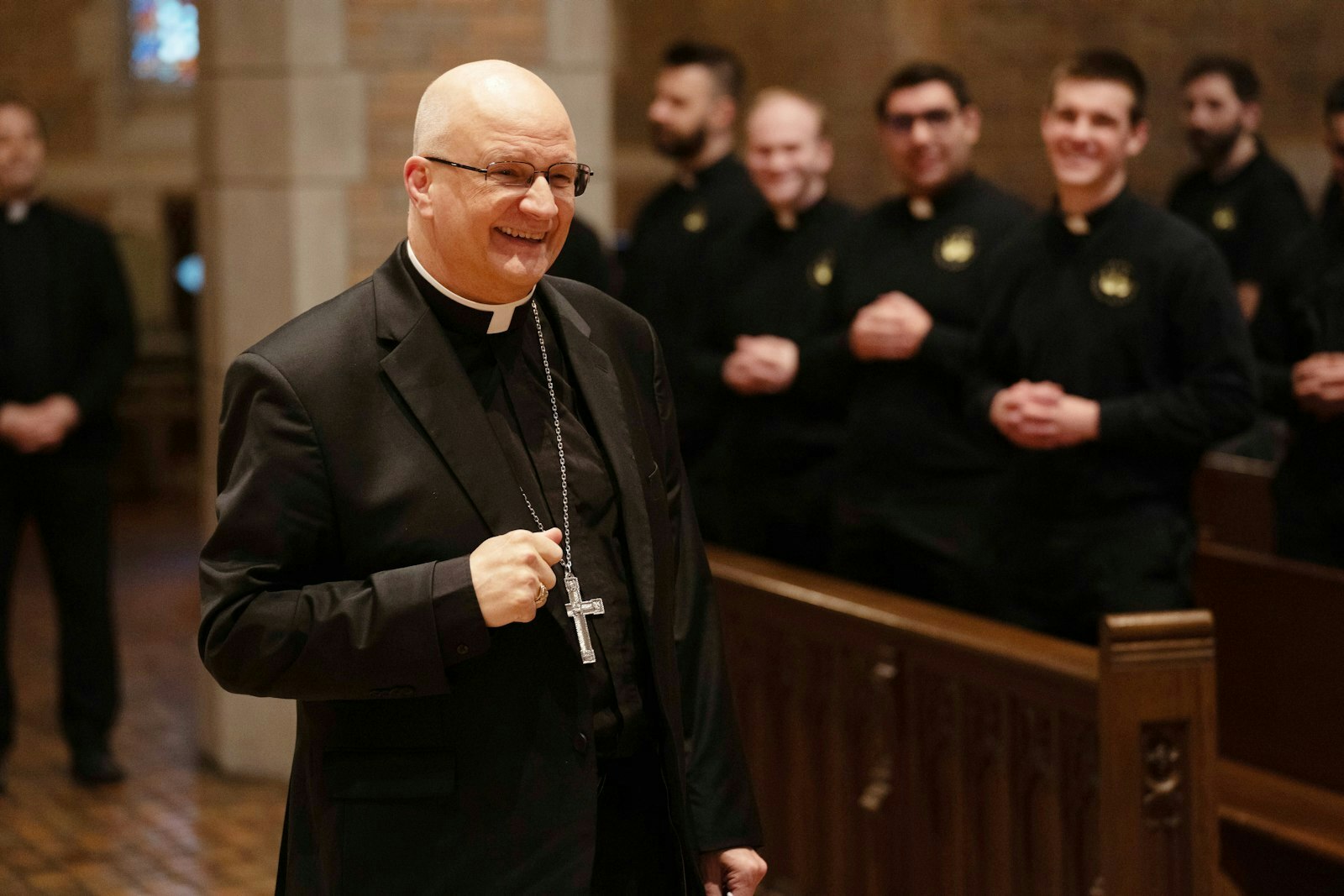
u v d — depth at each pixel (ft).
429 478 14.62
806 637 28.94
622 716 15.21
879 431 32.17
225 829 35.24
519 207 14.20
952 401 31.68
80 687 38.60
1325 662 26.55
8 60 90.48
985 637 24.40
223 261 37.63
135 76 92.38
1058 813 22.90
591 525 15.47
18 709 45.44
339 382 14.66
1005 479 28.66
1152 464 27.07
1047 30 76.79
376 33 37.01
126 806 36.81
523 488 15.05
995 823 24.49
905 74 32.53
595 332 16.48
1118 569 26.86
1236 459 39.19
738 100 40.78
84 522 38.60
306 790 15.31
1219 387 26.35
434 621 13.87
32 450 37.63
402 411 14.79
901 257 32.91
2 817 36.01
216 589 14.37
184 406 82.64
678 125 40.24
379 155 37.27
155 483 82.33
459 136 14.20
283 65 36.55
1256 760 27.99
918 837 26.12
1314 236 31.89
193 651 51.78
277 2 36.40
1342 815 25.44
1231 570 28.32
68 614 38.70
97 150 91.71
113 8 91.20
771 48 83.05
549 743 14.69
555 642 14.82
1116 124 27.09
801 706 29.17
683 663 16.44
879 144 79.61
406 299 15.10
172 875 32.53
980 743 24.70
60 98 91.20
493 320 15.17
